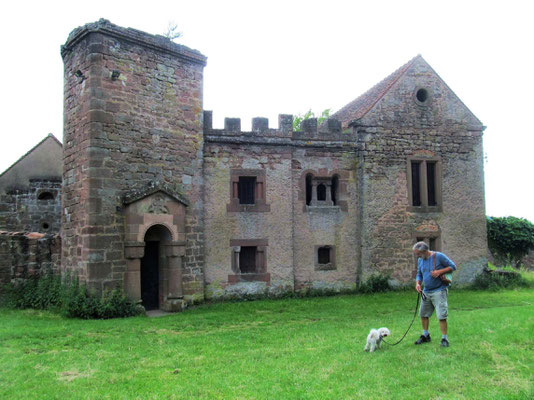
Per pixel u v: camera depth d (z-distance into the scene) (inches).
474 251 754.8
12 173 858.8
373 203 713.0
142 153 543.2
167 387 264.5
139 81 546.3
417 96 757.9
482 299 618.2
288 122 685.3
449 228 745.6
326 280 695.7
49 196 862.5
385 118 729.6
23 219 838.5
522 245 1015.0
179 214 566.9
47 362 317.7
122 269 513.0
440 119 757.3
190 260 592.4
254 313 531.2
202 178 617.3
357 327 425.7
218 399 245.6
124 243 516.7
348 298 644.1
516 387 244.4
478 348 310.0
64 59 569.9
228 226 647.1
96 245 495.2
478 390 244.2
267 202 668.7
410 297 640.4
